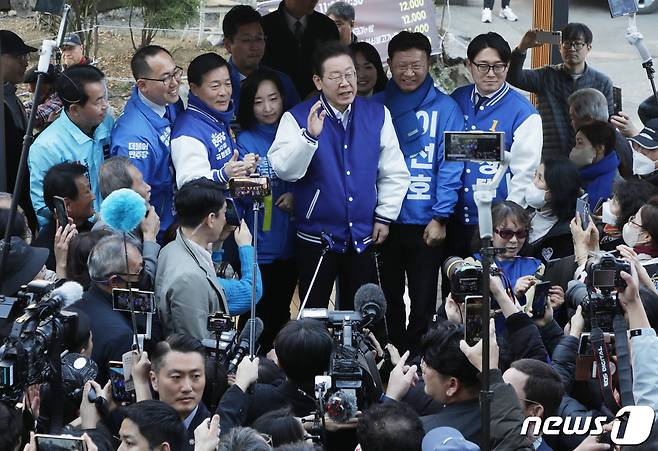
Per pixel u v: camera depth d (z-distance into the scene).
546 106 7.71
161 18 10.13
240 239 5.67
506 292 4.89
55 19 10.06
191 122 6.14
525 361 4.21
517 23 13.43
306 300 5.81
